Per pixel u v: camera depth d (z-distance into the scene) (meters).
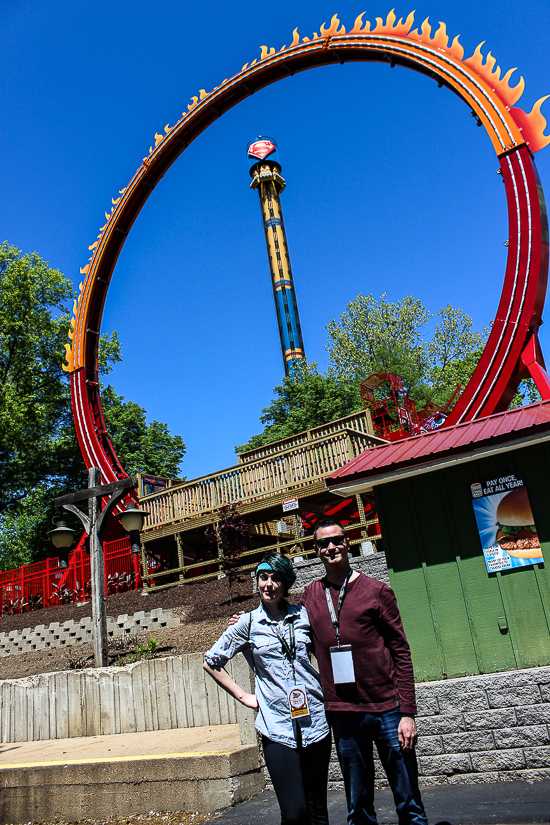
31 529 38.28
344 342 45.97
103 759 6.60
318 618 3.80
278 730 3.58
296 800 3.42
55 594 21.39
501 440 6.10
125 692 8.94
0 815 6.81
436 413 25.08
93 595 11.70
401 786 3.57
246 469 17.86
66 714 9.28
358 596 3.74
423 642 6.35
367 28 20.98
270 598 3.79
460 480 6.52
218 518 17.39
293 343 68.06
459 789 5.30
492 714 5.55
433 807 4.84
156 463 42.66
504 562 6.16
